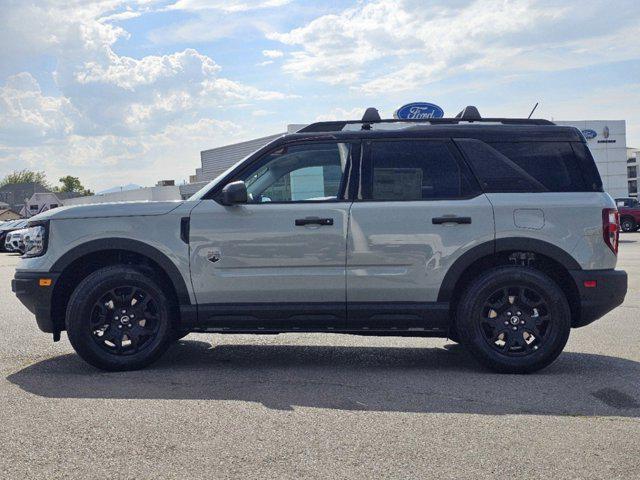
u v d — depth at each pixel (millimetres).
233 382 5621
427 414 4703
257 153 6207
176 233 6039
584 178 6051
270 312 6000
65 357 6695
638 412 4750
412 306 5973
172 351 7027
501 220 5938
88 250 6059
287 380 5695
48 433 4305
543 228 5930
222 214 6023
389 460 3822
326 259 5957
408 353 6906
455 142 6109
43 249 6121
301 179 6145
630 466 3738
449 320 6012
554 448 4016
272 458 3861
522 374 5906
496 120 6336
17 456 3910
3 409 4840
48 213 6223
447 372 6012
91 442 4137
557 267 6078
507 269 5895
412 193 6043
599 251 5957
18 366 6289
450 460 3824
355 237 5953
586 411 4777
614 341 7348
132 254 6324
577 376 5820
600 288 5910
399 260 5949
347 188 6070
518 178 6043
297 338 7773
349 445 4070
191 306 6059
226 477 3598
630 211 35500
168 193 47094
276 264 5988
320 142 6199
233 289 6016
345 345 7348
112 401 5035
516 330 5938
